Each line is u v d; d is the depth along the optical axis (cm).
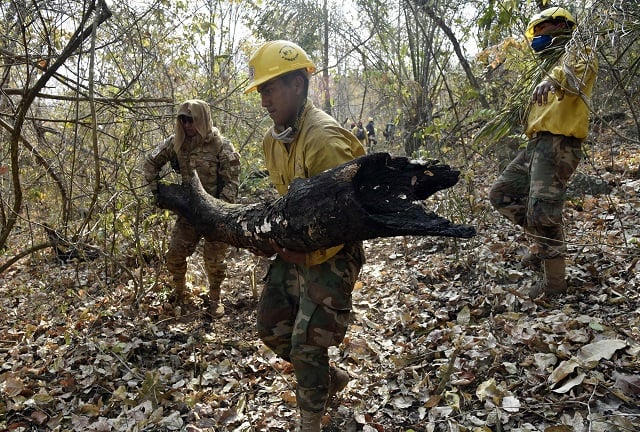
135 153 454
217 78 681
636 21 295
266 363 328
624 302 309
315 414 227
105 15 319
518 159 345
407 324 349
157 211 455
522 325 299
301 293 231
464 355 292
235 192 417
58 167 445
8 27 362
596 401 232
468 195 514
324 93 982
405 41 787
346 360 320
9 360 352
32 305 449
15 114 340
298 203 200
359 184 199
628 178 556
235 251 595
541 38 348
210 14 696
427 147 588
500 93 579
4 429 275
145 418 278
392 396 277
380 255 534
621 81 359
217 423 271
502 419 236
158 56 551
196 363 333
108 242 481
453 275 425
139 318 406
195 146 392
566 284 336
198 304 438
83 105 522
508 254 414
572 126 304
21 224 552
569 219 473
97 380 320
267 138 246
